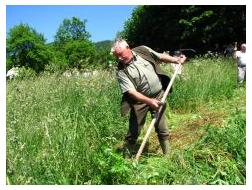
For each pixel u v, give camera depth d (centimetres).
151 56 256
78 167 216
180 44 1153
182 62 267
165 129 258
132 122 257
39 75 414
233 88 489
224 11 1048
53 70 400
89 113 296
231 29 1059
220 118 310
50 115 268
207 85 434
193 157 231
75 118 276
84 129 261
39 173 203
